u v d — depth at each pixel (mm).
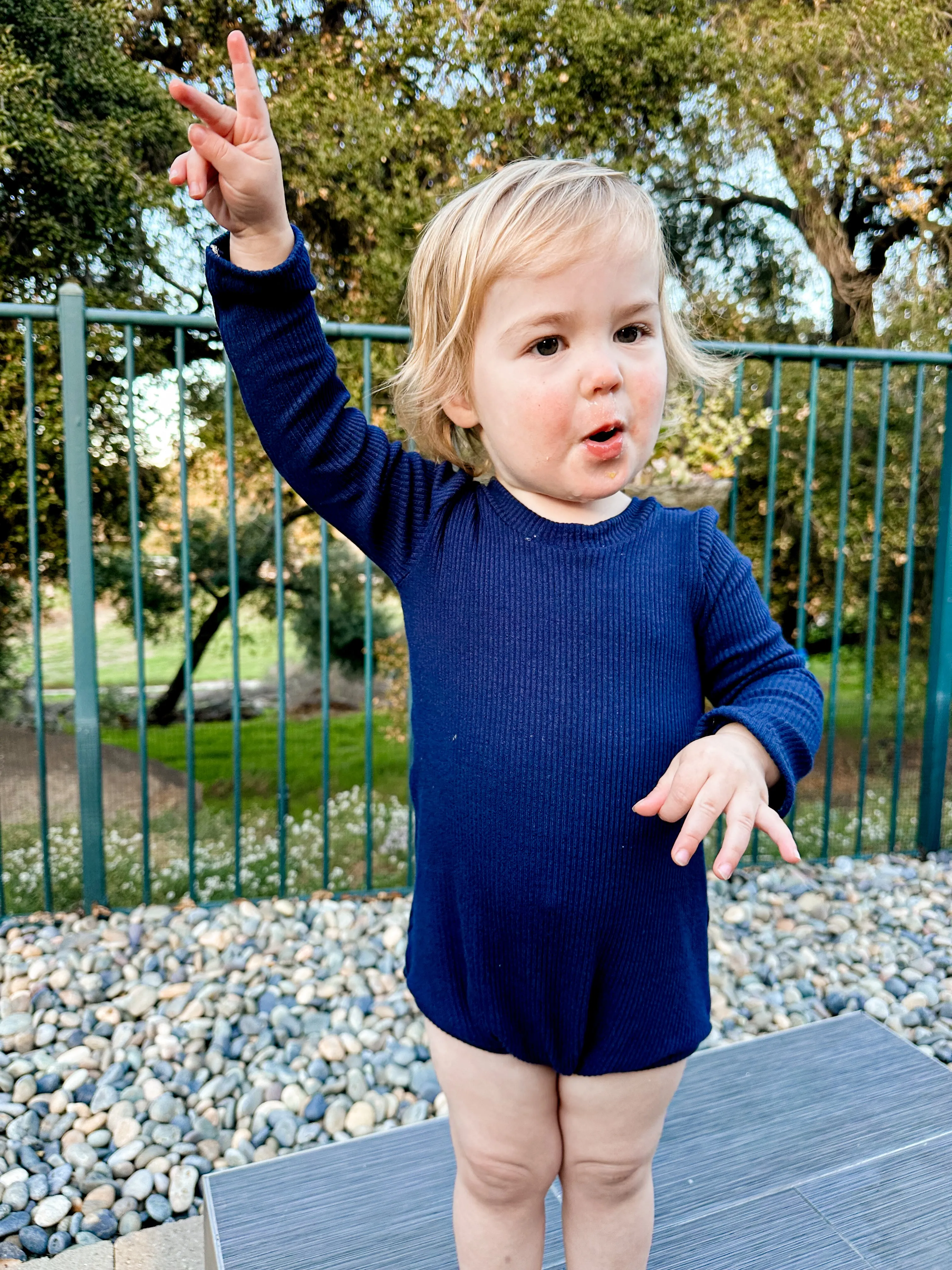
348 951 2451
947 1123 1533
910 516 3086
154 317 2518
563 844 782
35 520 2570
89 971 2352
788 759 755
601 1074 821
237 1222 1310
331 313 5055
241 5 5102
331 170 4758
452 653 822
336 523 892
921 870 3084
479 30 4902
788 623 5531
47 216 4582
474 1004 818
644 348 795
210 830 4422
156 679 6184
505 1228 895
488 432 831
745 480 5277
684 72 5043
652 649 807
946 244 5539
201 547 5504
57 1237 1545
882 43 5148
